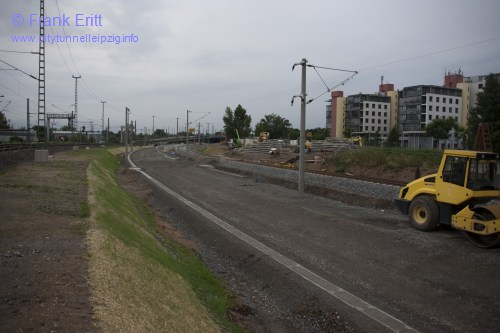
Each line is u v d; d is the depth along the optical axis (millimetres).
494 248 11477
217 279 10383
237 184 28531
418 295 8398
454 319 7359
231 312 8312
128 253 8625
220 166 44562
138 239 10820
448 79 117812
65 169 23812
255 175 34125
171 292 7633
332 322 7574
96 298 5762
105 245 8430
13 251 7613
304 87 24078
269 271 10312
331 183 24812
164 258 10094
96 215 11141
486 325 7121
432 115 108250
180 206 19734
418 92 109062
